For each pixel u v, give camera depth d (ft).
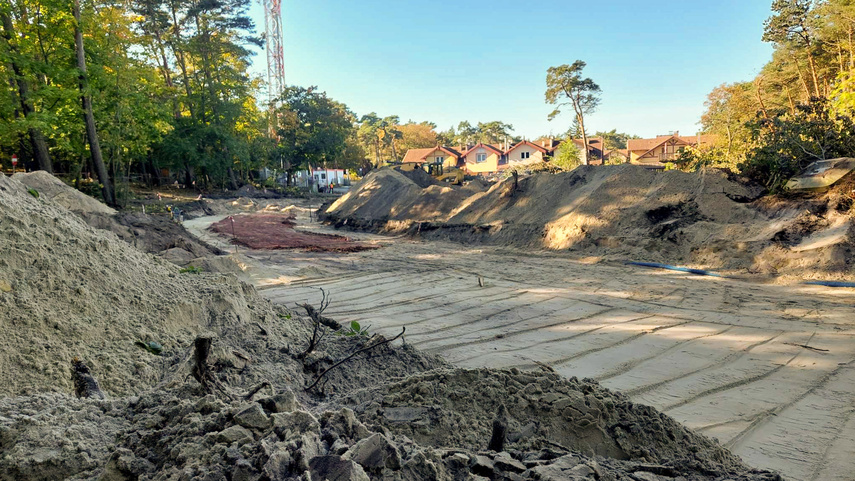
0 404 9.28
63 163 121.90
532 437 10.05
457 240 77.36
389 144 339.98
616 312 34.81
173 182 166.20
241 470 6.08
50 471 7.07
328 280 47.70
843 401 19.16
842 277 40.68
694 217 56.70
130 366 14.82
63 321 15.29
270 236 86.33
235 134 173.68
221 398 9.95
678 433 11.17
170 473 6.38
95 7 96.07
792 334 28.53
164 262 25.22
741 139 115.75
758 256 46.73
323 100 208.54
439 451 8.02
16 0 79.71
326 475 5.97
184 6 152.25
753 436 16.35
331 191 214.90
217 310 20.57
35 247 17.24
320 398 14.32
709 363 23.99
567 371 23.04
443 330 30.45
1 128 81.30
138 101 102.73
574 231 62.85
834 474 13.82
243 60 172.24
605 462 9.37
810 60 126.62
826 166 52.13
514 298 39.68
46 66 82.02
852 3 109.40
